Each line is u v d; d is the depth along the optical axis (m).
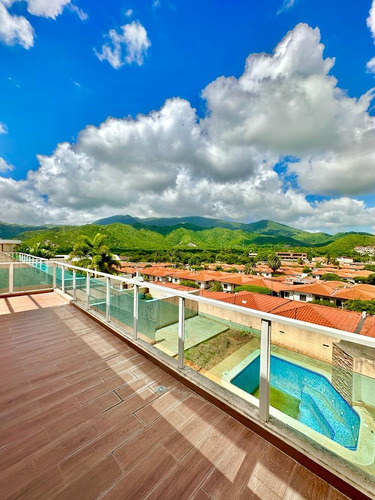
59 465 1.25
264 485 1.15
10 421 1.57
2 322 3.51
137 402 1.77
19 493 1.10
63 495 1.10
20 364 2.32
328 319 10.99
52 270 5.77
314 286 30.19
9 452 1.33
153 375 2.14
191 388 1.93
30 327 3.31
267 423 1.45
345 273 48.00
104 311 3.58
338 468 1.15
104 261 19.83
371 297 25.56
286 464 1.26
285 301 14.49
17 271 5.26
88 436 1.45
